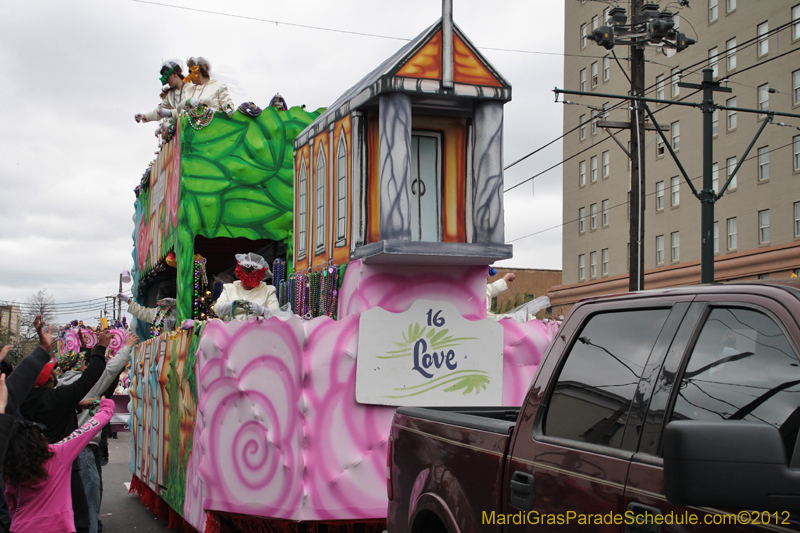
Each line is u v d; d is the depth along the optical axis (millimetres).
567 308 45781
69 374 7375
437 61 6238
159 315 10164
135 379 10203
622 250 41281
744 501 1856
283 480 5738
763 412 2209
